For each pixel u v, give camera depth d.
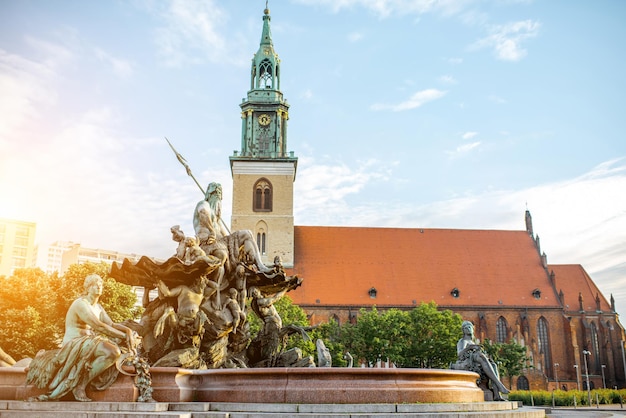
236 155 85.06
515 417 14.62
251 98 85.19
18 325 44.66
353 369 14.60
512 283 91.56
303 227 93.81
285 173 83.88
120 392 13.52
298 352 21.08
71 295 46.16
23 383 13.79
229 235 21.23
